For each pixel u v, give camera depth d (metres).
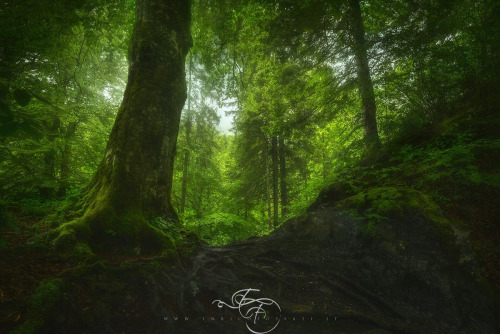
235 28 9.80
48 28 6.74
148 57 5.81
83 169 9.06
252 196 16.72
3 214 1.43
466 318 3.76
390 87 8.81
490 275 4.29
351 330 3.68
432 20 6.87
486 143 6.01
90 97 9.38
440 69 7.61
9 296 2.94
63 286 3.27
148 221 5.30
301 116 9.81
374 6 8.48
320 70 9.66
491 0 6.16
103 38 9.84
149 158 5.62
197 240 5.94
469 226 5.12
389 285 4.49
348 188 7.11
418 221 4.89
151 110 5.70
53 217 5.11
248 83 12.38
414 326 3.73
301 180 16.05
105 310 3.29
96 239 4.50
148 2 6.07
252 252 5.77
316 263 5.22
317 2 7.63
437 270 4.25
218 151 16.56
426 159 6.31
